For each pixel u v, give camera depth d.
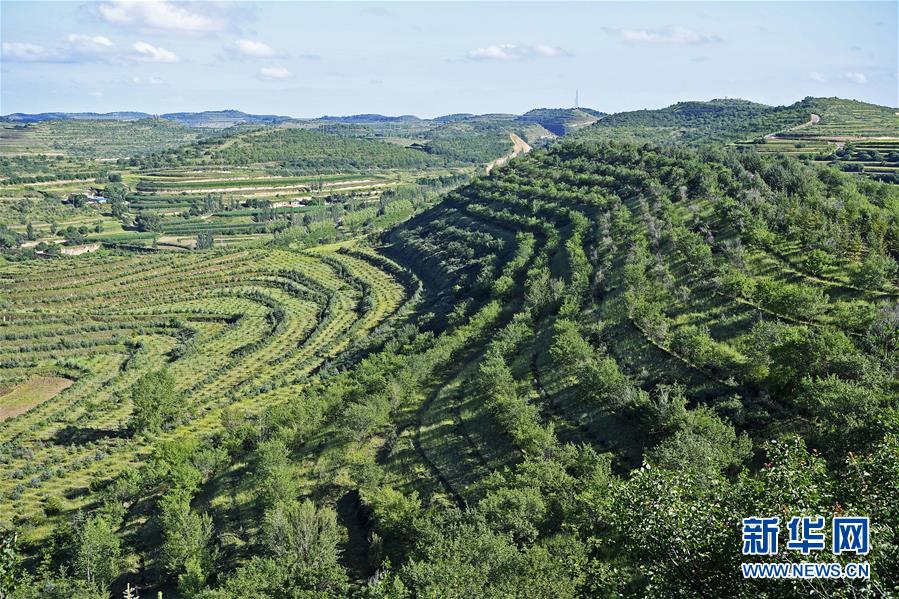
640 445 68.94
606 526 53.19
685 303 90.62
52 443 117.62
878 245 87.12
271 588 57.41
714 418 64.00
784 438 59.69
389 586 49.53
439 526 61.53
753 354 70.81
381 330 150.50
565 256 132.50
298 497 78.44
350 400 100.75
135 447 111.94
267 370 144.50
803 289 79.12
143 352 164.62
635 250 112.25
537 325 107.81
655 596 26.38
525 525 56.50
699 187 137.38
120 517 84.12
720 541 25.33
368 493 74.25
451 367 105.62
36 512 92.56
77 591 66.94
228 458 93.62
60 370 154.62
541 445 68.94
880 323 67.94
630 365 82.38
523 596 44.94
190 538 70.19
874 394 55.94
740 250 97.56
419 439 84.00
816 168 155.75
